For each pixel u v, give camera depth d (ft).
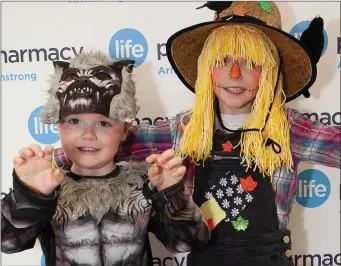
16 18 3.32
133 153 3.03
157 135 3.03
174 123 3.04
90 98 2.36
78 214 2.43
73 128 2.45
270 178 2.80
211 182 2.80
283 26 3.41
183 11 3.38
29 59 3.35
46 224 2.39
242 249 2.71
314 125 2.91
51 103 2.47
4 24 3.31
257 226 2.74
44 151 2.10
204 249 2.78
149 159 2.21
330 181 3.55
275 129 2.81
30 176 2.12
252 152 2.80
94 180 2.52
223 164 2.81
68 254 2.46
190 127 2.87
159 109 3.46
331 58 3.45
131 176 2.56
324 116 3.50
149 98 3.45
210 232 2.72
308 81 2.88
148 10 3.37
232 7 2.73
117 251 2.47
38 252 3.53
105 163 2.53
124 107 2.45
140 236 2.54
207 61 2.76
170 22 3.39
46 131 3.42
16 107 3.39
